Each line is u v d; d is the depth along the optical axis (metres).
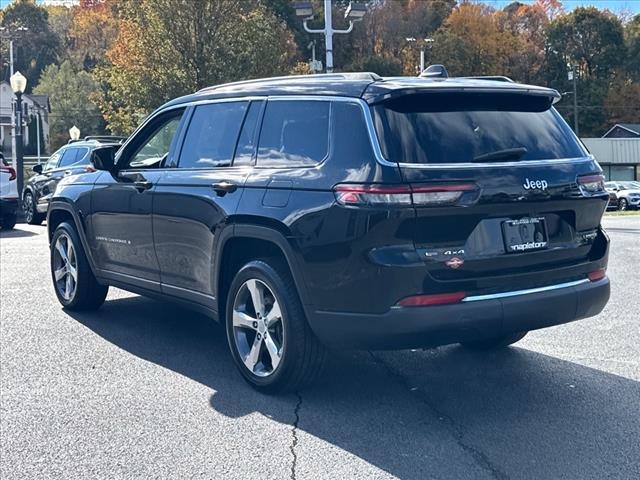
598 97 69.19
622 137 63.16
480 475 3.88
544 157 4.82
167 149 6.18
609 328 6.93
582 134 69.81
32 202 17.95
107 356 5.96
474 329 4.41
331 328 4.52
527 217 4.63
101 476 3.88
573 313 4.83
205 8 24.80
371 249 4.28
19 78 20.41
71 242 7.21
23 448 4.22
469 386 5.30
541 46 71.50
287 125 5.05
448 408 4.86
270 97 5.27
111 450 4.19
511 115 4.91
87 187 6.92
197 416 4.69
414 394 5.12
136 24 25.25
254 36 25.53
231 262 5.36
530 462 4.04
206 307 5.61
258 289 5.03
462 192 4.34
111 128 27.23
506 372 5.62
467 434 4.43
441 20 67.44
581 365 5.79
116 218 6.45
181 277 5.80
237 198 5.08
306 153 4.82
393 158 4.34
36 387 5.22
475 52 64.44
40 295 8.23
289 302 4.76
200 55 25.02
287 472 3.91
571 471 3.94
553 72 69.88
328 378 5.45
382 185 4.26
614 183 43.00
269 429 4.49
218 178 5.34
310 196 4.58
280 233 4.73
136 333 6.66
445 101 4.70
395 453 4.15
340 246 4.39
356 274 4.34
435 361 5.90
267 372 5.05
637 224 19.84
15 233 15.46
